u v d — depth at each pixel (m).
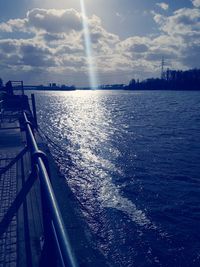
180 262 8.28
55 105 97.06
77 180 15.24
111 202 12.23
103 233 9.52
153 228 10.09
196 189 14.09
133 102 102.62
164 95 153.50
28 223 4.73
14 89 26.03
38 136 13.64
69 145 25.38
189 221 10.75
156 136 29.81
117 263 8.00
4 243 4.19
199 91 199.25
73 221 6.83
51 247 3.19
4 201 5.66
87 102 119.31
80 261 5.51
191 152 22.06
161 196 13.13
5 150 9.88
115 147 24.34
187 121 43.41
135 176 16.11
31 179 6.83
